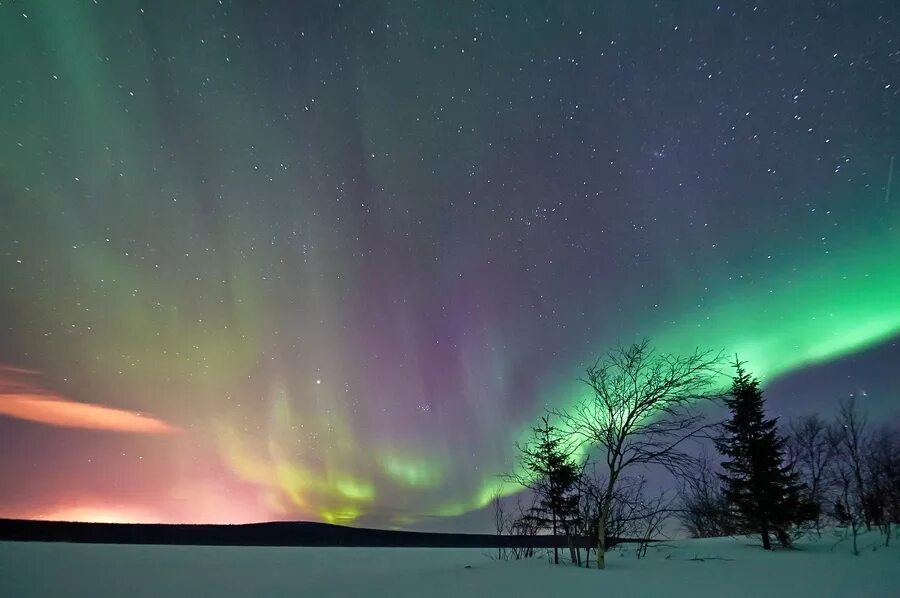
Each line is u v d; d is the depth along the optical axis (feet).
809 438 95.45
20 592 36.73
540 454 59.52
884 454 92.02
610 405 56.29
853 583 44.09
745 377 78.69
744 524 76.38
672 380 55.11
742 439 76.23
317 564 56.39
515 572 49.60
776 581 45.06
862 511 87.51
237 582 43.24
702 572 49.83
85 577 43.14
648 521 62.54
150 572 47.34
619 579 45.44
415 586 41.57
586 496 57.93
